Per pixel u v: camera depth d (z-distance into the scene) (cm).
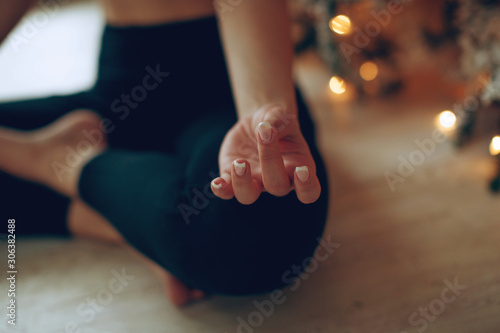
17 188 96
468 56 110
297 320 83
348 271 89
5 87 207
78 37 292
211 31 91
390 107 147
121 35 92
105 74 95
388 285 86
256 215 73
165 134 94
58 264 96
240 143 72
